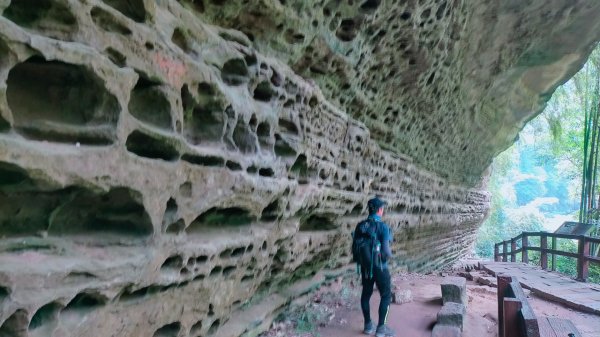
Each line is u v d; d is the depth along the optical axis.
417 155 10.16
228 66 3.74
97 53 2.29
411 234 10.48
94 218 2.63
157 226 2.76
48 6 2.19
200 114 3.38
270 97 4.30
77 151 2.24
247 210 3.84
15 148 1.95
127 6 2.64
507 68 11.96
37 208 2.29
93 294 2.38
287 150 4.59
